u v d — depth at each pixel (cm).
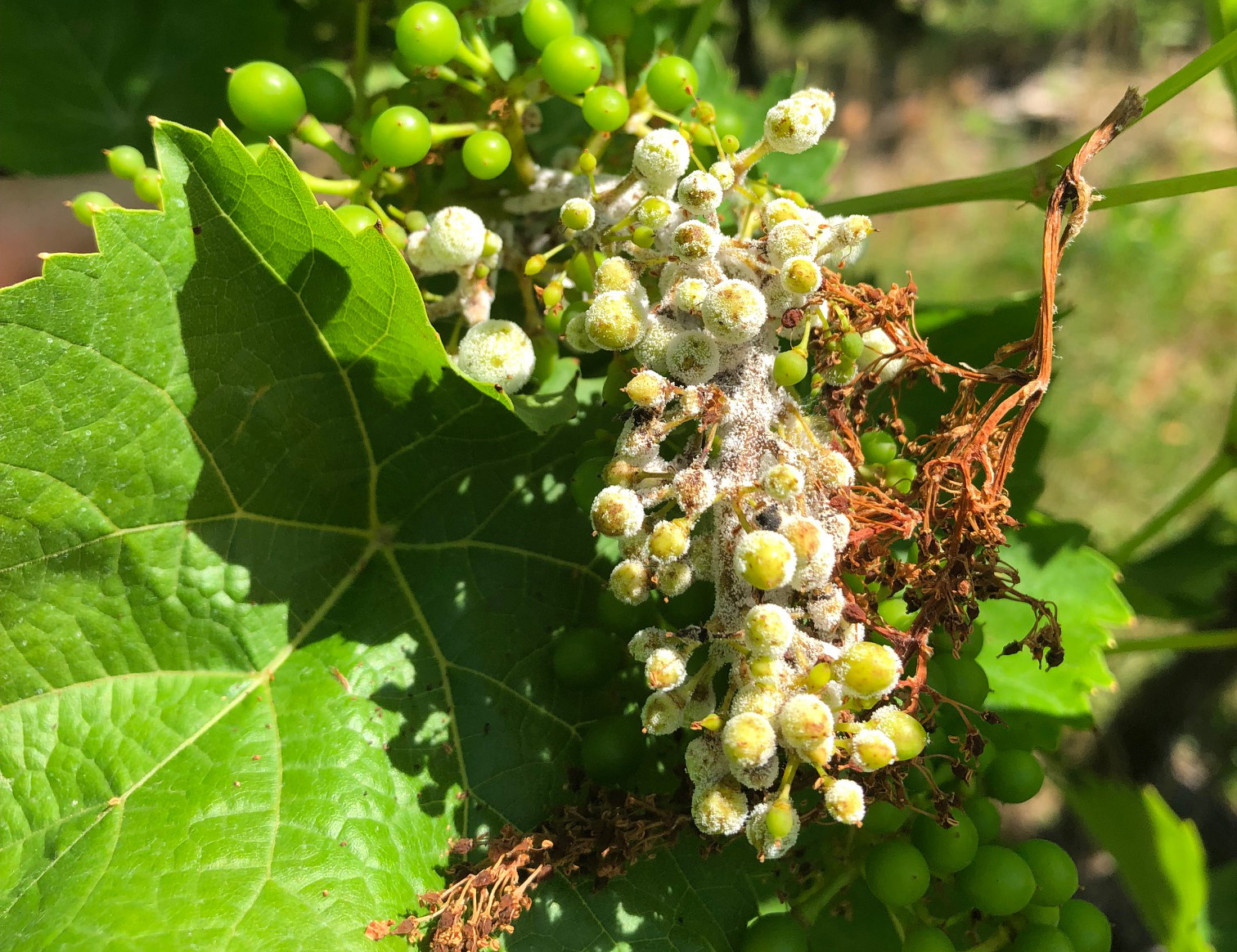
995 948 17
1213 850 44
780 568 12
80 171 25
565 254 19
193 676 17
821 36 102
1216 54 17
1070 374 76
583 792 17
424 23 16
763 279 14
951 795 15
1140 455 73
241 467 17
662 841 16
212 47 25
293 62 27
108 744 17
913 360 15
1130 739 38
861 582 14
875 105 102
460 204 19
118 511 17
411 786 17
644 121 18
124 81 25
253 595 18
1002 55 106
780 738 13
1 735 16
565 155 20
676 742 18
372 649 18
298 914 15
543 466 19
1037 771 17
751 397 14
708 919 17
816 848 17
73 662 17
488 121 18
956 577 14
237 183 15
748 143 26
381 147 16
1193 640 24
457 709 18
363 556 18
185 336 16
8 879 16
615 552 19
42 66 24
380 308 16
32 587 16
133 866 15
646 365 14
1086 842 45
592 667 17
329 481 18
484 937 15
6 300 14
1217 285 79
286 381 17
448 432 18
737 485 14
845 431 15
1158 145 90
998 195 19
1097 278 80
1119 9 104
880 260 88
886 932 19
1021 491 22
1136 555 33
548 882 16
